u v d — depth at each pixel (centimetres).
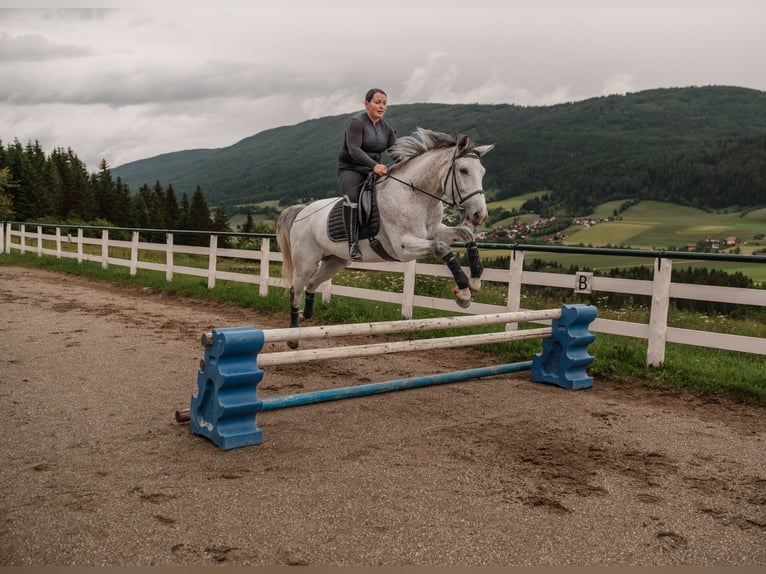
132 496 348
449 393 601
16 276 1709
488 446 446
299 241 716
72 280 1633
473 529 317
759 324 1030
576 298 1198
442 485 372
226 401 437
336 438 459
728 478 400
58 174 9969
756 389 596
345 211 620
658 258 683
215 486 364
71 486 360
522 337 630
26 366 659
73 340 809
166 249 1454
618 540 310
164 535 303
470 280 591
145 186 11975
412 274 937
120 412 511
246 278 1248
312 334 486
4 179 7969
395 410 537
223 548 292
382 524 319
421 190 585
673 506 353
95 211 10119
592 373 690
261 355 463
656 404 585
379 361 758
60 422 480
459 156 562
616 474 399
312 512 331
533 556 292
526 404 567
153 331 903
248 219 10350
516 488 370
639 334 705
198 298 1288
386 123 650
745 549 305
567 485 378
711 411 565
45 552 285
